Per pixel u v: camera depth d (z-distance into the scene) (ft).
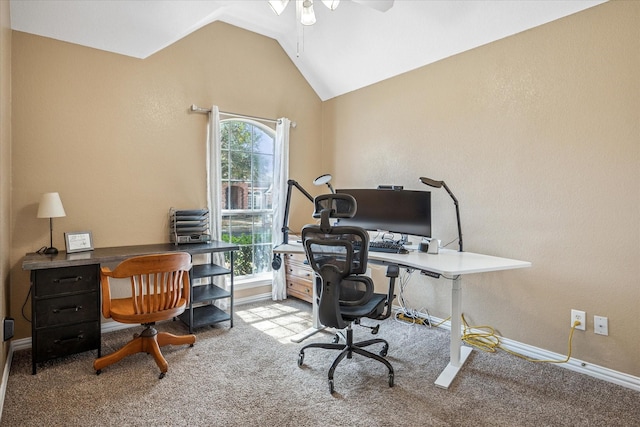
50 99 9.06
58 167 9.21
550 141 8.17
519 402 6.63
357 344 8.19
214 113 11.48
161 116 10.80
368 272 12.45
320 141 14.66
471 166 9.71
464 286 9.92
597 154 7.46
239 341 9.40
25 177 8.78
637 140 6.95
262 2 10.83
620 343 7.22
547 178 8.24
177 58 11.07
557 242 8.09
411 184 11.32
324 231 7.22
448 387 7.11
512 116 8.84
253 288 13.01
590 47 7.52
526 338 8.65
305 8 6.88
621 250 7.18
